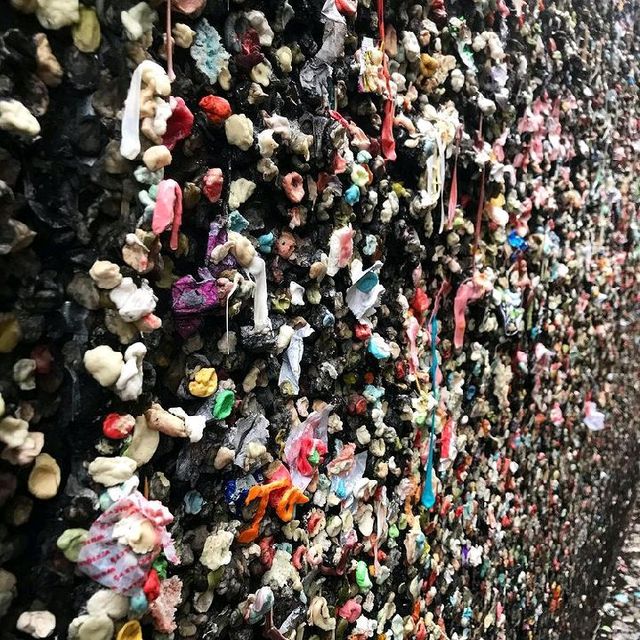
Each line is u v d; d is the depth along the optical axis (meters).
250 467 0.65
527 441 1.62
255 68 0.62
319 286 0.76
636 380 3.22
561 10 1.53
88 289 0.48
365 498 0.90
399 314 0.95
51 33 0.45
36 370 0.46
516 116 1.28
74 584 0.49
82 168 0.47
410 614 1.06
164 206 0.50
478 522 1.39
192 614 0.61
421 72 0.95
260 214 0.66
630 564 3.01
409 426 1.00
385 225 0.87
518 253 1.36
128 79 0.49
